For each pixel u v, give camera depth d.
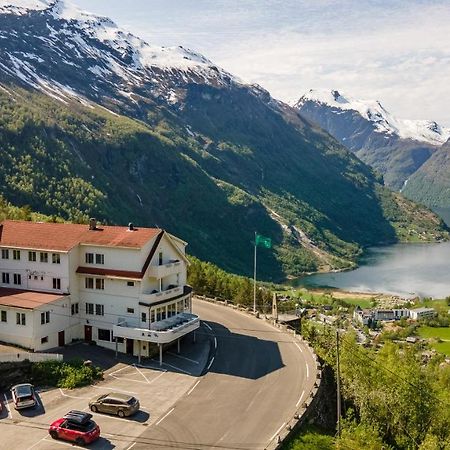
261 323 86.62
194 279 116.62
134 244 70.75
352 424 59.53
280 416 52.44
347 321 194.25
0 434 49.16
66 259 72.75
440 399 70.38
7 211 144.12
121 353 70.69
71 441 47.59
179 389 59.44
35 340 68.00
